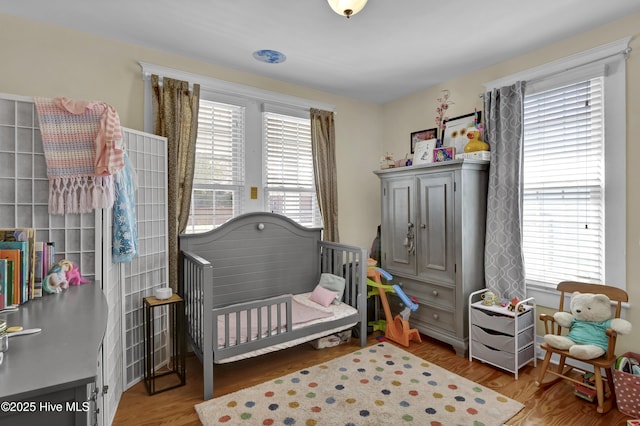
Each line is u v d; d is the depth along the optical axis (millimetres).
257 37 2562
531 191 2871
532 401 2145
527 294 2869
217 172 3115
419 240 3186
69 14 2260
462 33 2508
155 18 2303
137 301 2443
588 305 2250
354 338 3223
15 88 2283
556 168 2721
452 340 2867
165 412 2053
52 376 799
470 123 3201
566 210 2666
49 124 1737
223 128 3143
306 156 3676
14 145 1715
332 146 3746
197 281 2412
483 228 3000
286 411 2021
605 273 2441
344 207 3973
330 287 3225
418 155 3396
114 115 1829
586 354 2053
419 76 3348
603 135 2441
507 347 2469
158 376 2418
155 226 2625
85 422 812
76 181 1793
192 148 2875
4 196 1695
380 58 2934
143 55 2721
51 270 1615
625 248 2350
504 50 2793
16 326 1121
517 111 2812
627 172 2336
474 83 3234
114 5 2150
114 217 2082
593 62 2465
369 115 4172
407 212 3307
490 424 1900
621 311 2354
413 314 3258
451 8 2178
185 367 2477
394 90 3758
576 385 2180
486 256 2951
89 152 1804
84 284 1761
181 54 2854
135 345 2424
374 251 3912
